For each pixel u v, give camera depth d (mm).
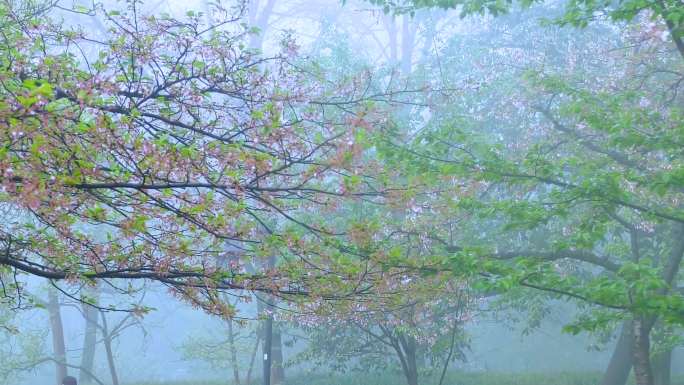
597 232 10453
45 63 7426
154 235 7508
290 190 7504
